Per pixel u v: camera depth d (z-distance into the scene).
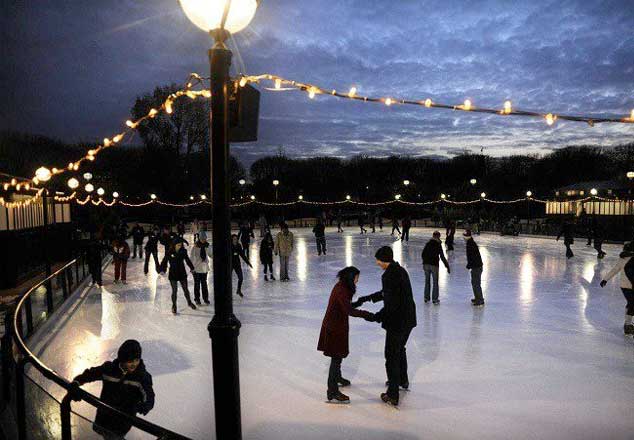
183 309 10.12
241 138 3.04
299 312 9.73
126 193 44.44
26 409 4.21
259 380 5.89
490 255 20.41
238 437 2.62
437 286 10.31
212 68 2.63
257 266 17.31
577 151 67.00
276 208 53.06
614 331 8.07
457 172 69.50
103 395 3.42
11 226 13.35
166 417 4.91
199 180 47.41
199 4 2.58
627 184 39.09
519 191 60.06
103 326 8.63
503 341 7.48
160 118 44.41
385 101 3.98
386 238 30.86
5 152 24.55
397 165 69.31
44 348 7.34
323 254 20.98
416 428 4.59
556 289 12.16
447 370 6.19
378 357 6.75
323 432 4.52
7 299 11.18
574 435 4.45
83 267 13.70
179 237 9.86
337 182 65.00
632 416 4.84
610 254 20.62
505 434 4.46
